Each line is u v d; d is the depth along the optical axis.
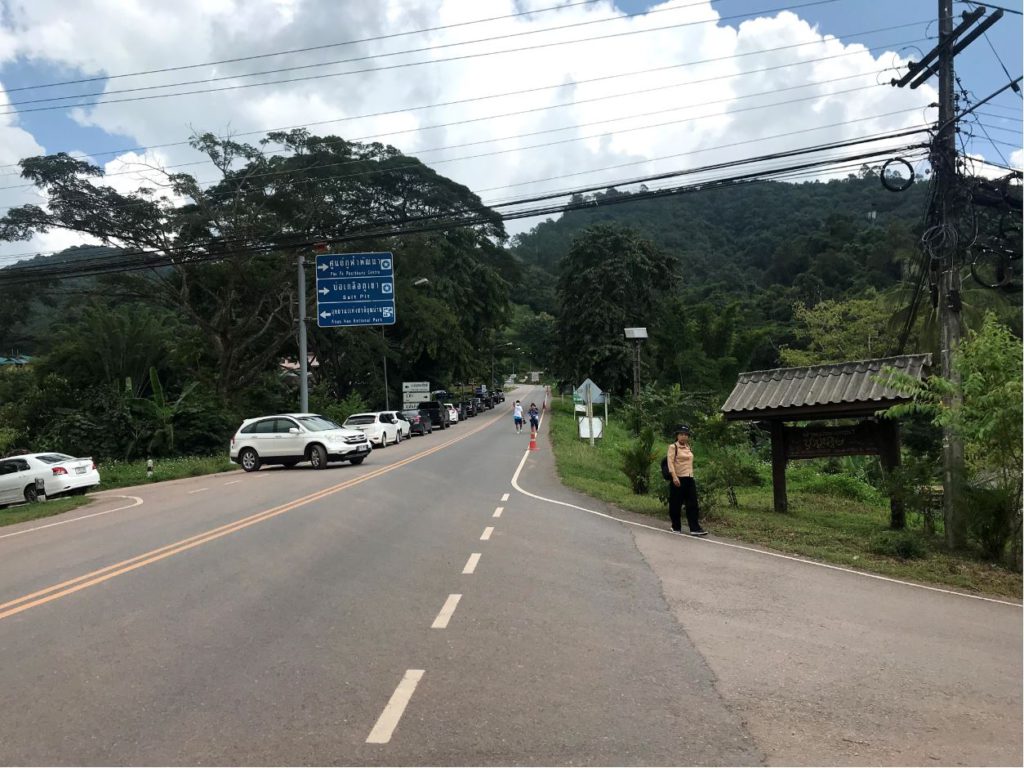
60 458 20.94
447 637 5.93
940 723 4.40
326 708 4.53
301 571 8.37
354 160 38.69
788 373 13.82
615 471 21.83
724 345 56.22
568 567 8.62
